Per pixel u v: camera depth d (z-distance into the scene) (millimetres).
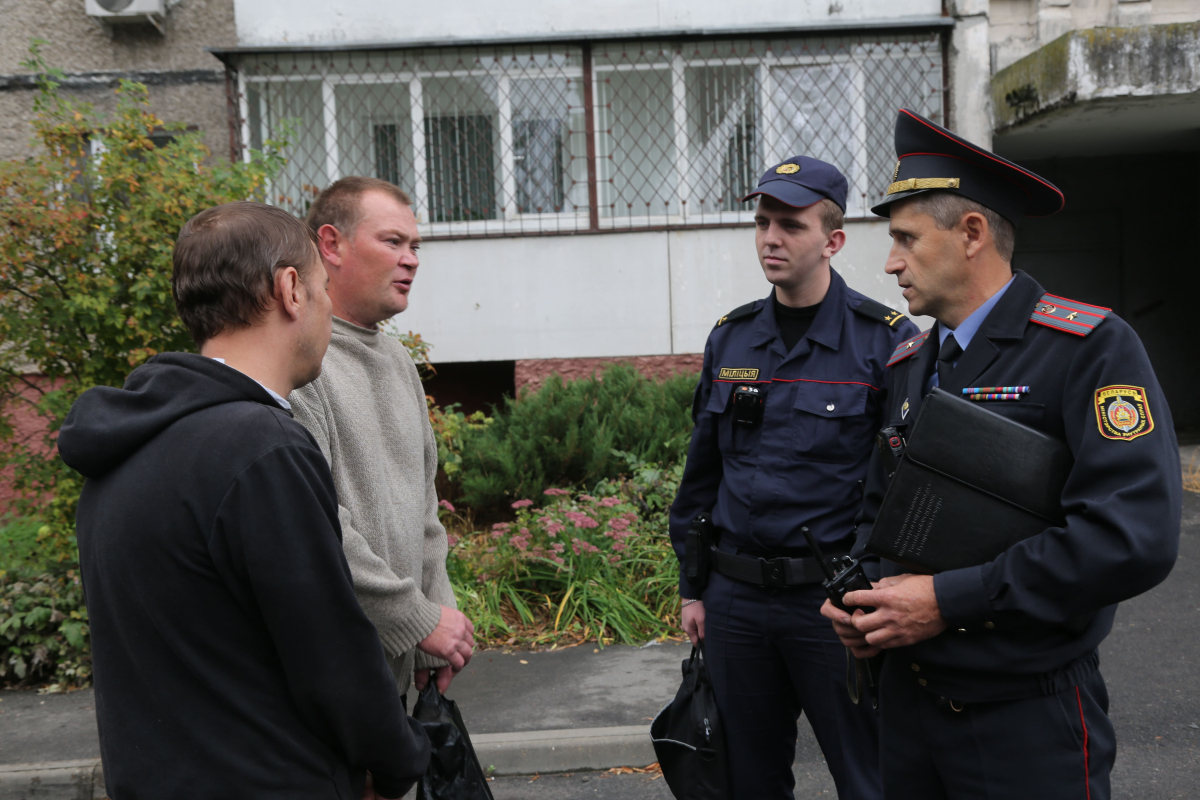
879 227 7172
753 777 2475
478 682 4074
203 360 1383
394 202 2203
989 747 1612
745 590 2438
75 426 1361
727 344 2617
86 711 3896
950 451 1614
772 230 2445
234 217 1467
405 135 7242
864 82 7180
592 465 5980
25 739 3621
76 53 7238
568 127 7246
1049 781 1577
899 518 1638
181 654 1289
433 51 7160
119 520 1307
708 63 7199
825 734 2363
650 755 3461
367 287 2162
